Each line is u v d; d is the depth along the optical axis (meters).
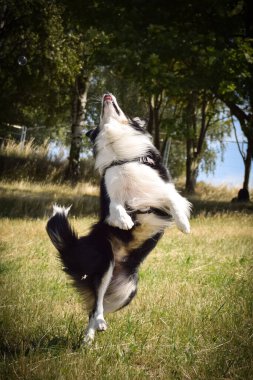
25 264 7.97
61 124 32.66
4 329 4.91
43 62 19.33
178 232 11.30
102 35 16.80
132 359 4.23
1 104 20.77
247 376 3.81
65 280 6.99
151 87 15.67
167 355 4.23
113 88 27.52
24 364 3.92
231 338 4.47
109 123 5.27
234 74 15.84
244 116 18.22
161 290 6.29
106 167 5.17
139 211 4.96
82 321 5.22
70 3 17.17
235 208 16.97
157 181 5.04
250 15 17.34
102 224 4.93
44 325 5.06
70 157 23.11
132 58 14.75
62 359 4.07
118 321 5.20
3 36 19.55
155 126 24.19
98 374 3.85
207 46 15.88
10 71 19.89
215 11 16.73
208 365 3.98
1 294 6.15
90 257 4.77
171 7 16.67
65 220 5.02
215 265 7.88
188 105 22.48
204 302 5.68
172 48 14.90
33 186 19.45
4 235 10.36
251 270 7.25
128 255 5.00
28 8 18.11
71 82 20.98
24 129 27.94
